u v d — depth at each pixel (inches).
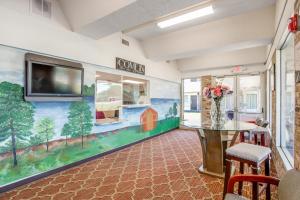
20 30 101.5
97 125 152.9
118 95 180.5
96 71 152.9
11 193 95.5
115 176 115.3
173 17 139.1
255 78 234.2
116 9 102.0
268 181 56.2
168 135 242.7
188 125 120.3
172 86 273.6
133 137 195.2
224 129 104.7
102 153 156.2
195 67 269.4
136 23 118.0
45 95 111.1
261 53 221.5
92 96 148.0
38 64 107.4
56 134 122.1
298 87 63.8
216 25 153.2
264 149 78.3
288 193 46.1
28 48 105.0
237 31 146.8
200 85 275.1
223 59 246.4
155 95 234.2
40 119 113.0
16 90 101.0
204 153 122.4
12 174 100.2
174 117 279.3
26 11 104.6
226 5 126.4
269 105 193.3
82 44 137.2
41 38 111.7
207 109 260.2
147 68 213.8
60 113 124.7
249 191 94.7
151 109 226.2
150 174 117.9
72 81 126.8
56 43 119.6
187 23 155.4
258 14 134.6
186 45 176.4
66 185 104.0
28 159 107.2
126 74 185.8
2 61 95.7
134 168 128.5
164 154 160.4
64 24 124.6
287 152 113.7
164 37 185.5
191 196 91.8
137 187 101.0
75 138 134.5
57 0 120.9
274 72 138.3
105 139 160.4
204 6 124.6
